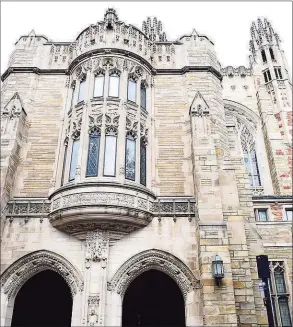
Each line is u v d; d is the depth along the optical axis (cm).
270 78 3350
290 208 2080
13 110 1944
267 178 2920
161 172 1869
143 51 2161
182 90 2131
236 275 1577
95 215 1583
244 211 1852
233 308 1402
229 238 1655
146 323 1948
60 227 1659
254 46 3647
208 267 1475
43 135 1991
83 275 1566
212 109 2034
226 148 1953
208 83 2127
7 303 1556
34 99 2103
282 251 1833
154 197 1758
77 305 1520
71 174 1794
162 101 2091
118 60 2041
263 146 3084
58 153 1928
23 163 1898
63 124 2025
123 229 1633
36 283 1977
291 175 2803
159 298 2017
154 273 2062
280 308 1728
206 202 1628
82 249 1631
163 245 1630
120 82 1980
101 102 1905
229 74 3450
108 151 1791
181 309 1970
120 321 1498
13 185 1823
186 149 1934
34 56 2259
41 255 1623
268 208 2078
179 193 1809
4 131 1873
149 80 2130
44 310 1920
